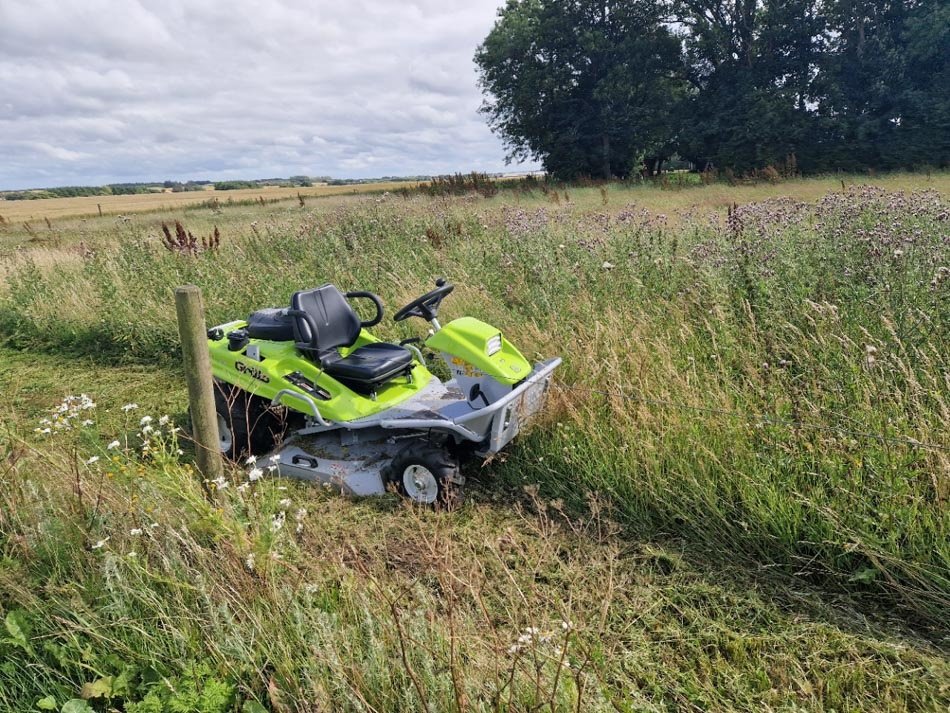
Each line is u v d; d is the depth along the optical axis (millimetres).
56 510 3604
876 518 3695
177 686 2727
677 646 3191
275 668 2820
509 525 4227
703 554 3865
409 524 4207
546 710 2533
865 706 2803
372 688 2633
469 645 2748
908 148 32062
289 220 14297
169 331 8117
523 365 4645
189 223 22891
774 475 3984
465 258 8562
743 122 36312
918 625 3270
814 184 23531
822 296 5449
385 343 5273
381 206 15234
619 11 39625
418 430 4652
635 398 4523
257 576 3203
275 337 5148
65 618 3047
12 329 9438
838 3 35281
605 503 4344
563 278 6867
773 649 3143
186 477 3713
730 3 39250
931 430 3836
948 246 5785
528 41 41812
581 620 3170
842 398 4367
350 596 3121
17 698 2762
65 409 4625
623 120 39281
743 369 5094
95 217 35750
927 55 32969
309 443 5051
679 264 7027
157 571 3238
